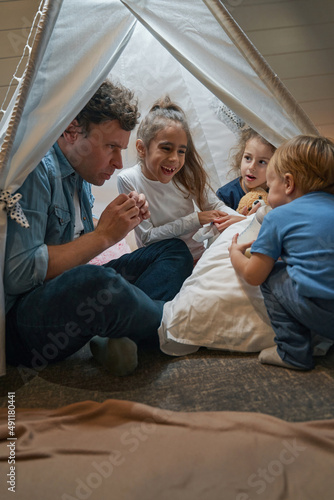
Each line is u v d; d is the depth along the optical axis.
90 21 1.11
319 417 0.78
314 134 1.22
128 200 1.15
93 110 1.17
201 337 1.09
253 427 0.74
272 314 1.02
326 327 0.95
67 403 0.92
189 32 1.18
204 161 1.71
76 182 1.31
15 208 1.02
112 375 1.03
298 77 2.63
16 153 1.02
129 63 1.64
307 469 0.64
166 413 0.81
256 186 1.64
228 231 1.26
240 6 2.46
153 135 1.45
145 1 1.14
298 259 0.96
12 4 2.26
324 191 1.04
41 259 1.05
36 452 0.72
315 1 2.46
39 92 1.04
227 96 1.25
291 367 0.98
